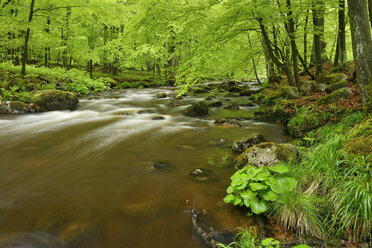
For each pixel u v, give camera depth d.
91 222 2.73
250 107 11.53
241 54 11.52
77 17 18.30
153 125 7.82
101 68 29.83
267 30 10.74
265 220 2.71
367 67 4.71
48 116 9.05
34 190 3.42
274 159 3.63
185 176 3.91
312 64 18.08
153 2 7.22
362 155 2.96
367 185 2.39
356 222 2.32
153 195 3.32
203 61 6.68
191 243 2.45
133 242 2.45
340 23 11.26
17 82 11.08
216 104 11.64
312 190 2.91
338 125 5.38
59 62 22.75
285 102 8.44
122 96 15.42
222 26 7.53
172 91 19.73
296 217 2.54
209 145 5.64
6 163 4.41
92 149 5.28
